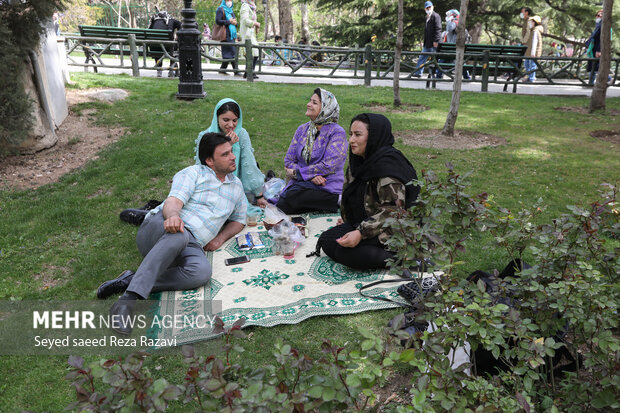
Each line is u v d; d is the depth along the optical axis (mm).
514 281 2416
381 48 20781
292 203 4906
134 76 11555
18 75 6086
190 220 3809
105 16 31688
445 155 6762
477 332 2027
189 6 8727
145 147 6598
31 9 6160
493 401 1921
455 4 20453
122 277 3533
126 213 4684
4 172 5871
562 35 26312
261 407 1497
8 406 2535
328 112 4828
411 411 1675
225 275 3764
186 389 1685
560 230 2475
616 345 1957
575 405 2141
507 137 7828
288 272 3818
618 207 2770
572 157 6805
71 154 6504
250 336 3084
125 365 1555
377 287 3592
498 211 2785
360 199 3828
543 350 1972
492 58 12383
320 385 1629
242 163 4879
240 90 10336
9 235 4422
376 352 1707
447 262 2344
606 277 2484
